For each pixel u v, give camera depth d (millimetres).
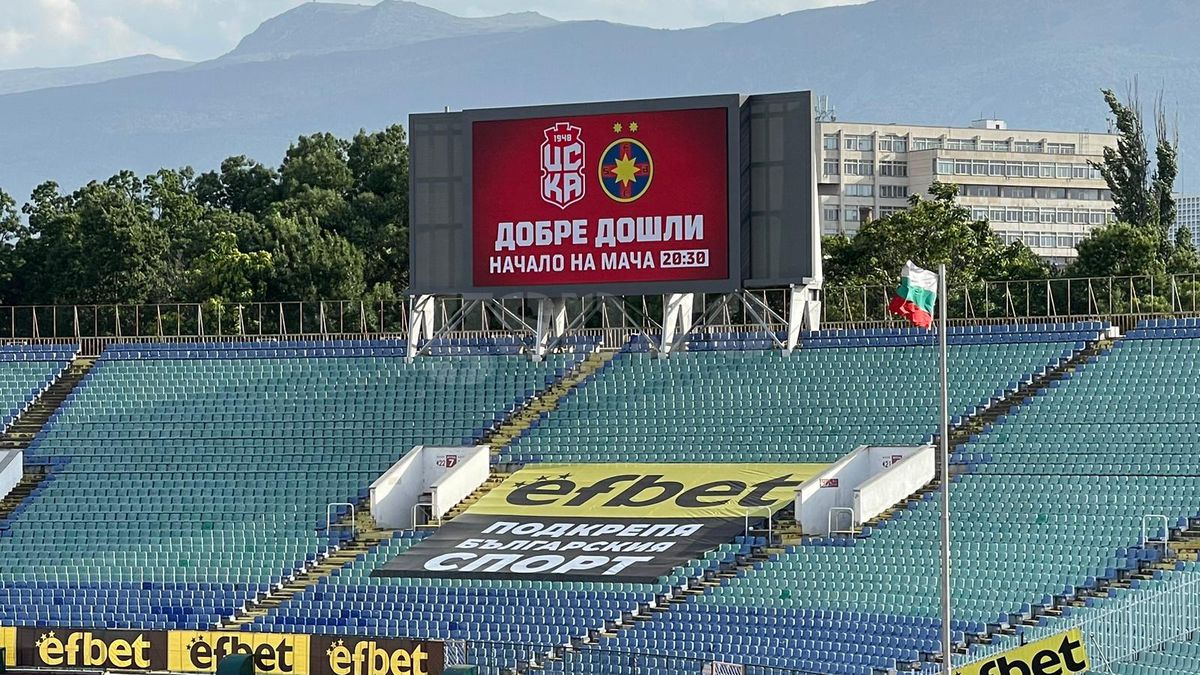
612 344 96750
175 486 90812
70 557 85938
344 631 76625
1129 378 84188
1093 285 126562
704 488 83438
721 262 82438
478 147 85625
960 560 73250
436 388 95438
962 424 84188
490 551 80562
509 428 91188
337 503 87875
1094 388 84062
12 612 81875
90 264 149375
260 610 79438
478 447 87938
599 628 73062
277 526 86625
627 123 83625
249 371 99375
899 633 68000
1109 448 79812
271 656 70750
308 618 77688
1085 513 75312
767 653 68688
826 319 124812
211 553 84812
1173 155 164875
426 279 86438
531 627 73812
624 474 85875
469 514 84812
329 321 142375
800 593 72938
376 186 164500
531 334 97562
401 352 98750
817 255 83500
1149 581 68500
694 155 82750
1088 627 61875
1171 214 164625
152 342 106312
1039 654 57312
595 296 85500
